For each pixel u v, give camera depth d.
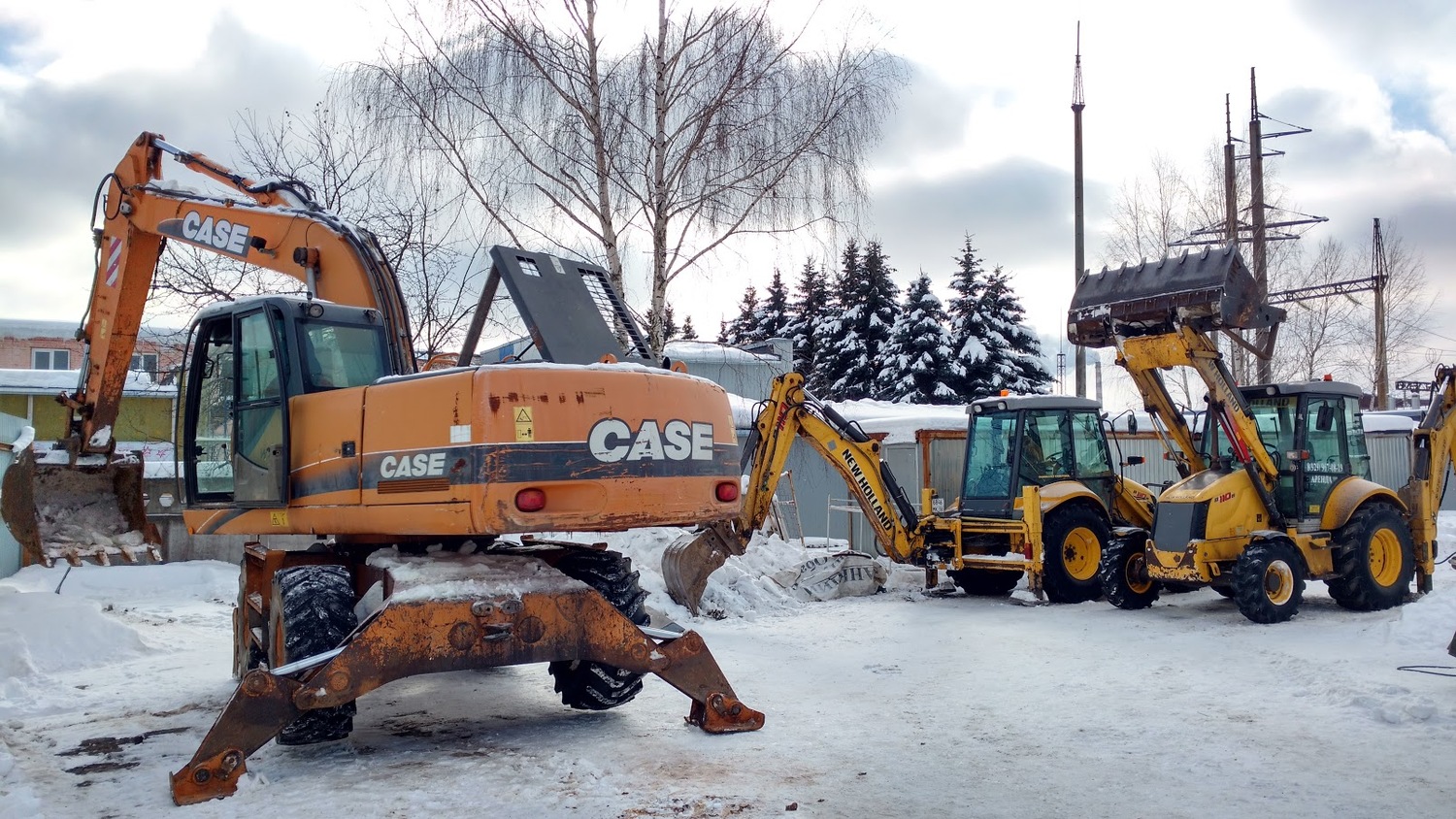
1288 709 7.17
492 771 5.88
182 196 9.09
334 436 6.70
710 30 15.20
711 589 12.57
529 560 6.76
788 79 15.38
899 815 5.14
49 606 9.63
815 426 13.78
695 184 15.25
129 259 9.58
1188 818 5.07
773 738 6.64
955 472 19.84
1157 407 12.99
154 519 15.45
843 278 46.09
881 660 9.42
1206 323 11.85
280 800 5.43
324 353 7.19
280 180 8.87
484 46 14.84
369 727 7.09
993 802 5.35
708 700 6.78
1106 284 12.68
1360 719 6.85
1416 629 9.15
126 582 13.93
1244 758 6.04
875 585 14.44
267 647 7.21
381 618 5.92
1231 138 27.39
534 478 6.07
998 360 43.78
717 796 5.43
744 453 13.21
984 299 44.19
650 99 15.15
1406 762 5.89
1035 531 12.96
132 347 9.83
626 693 7.34
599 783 5.63
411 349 7.69
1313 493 11.80
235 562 15.70
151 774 5.93
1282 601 10.96
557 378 6.27
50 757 6.34
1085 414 14.34
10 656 8.62
